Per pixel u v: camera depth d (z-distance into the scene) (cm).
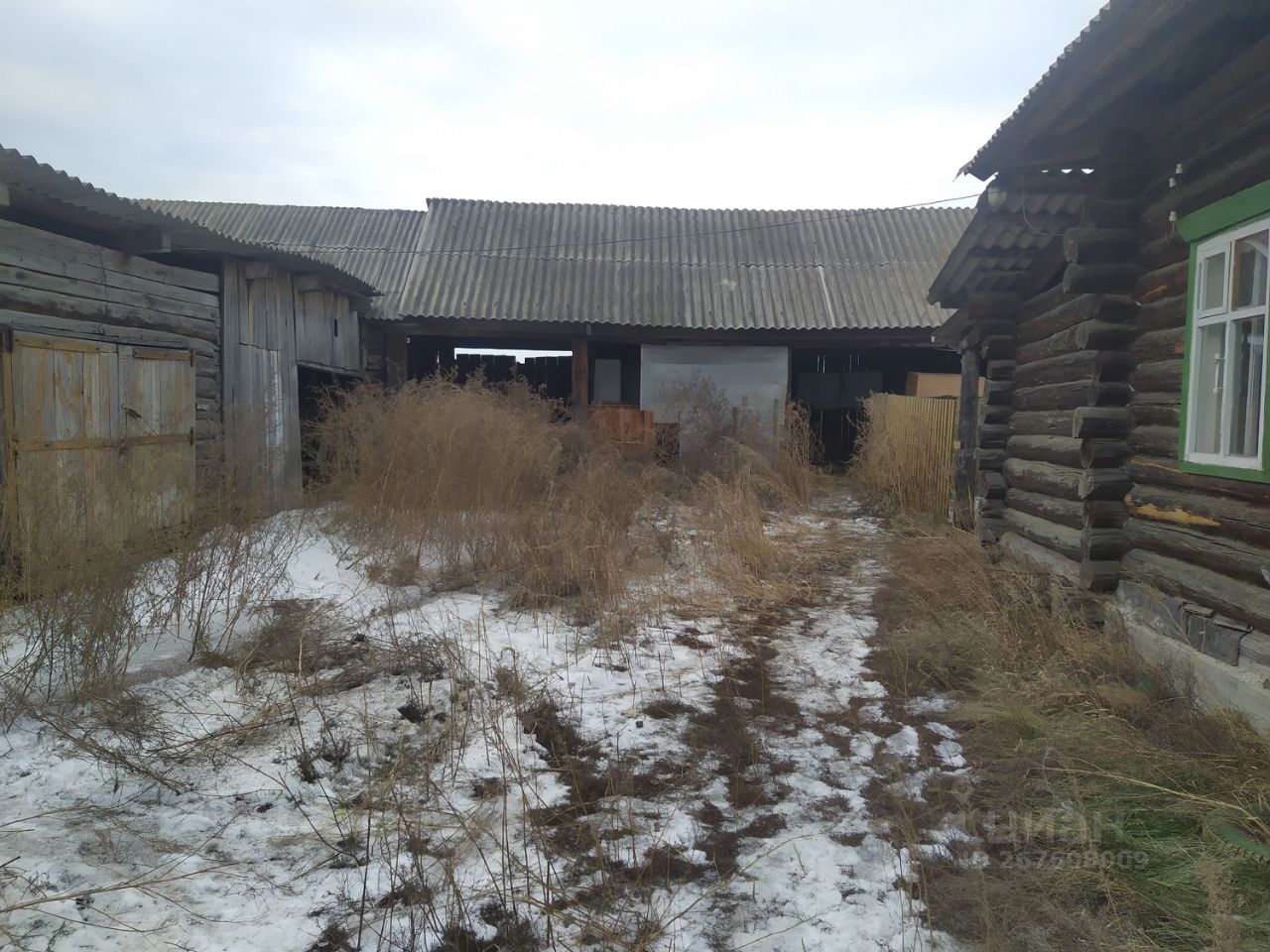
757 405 1627
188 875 299
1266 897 282
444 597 691
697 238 1864
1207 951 257
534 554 722
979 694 491
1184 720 421
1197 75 467
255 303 1037
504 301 1596
